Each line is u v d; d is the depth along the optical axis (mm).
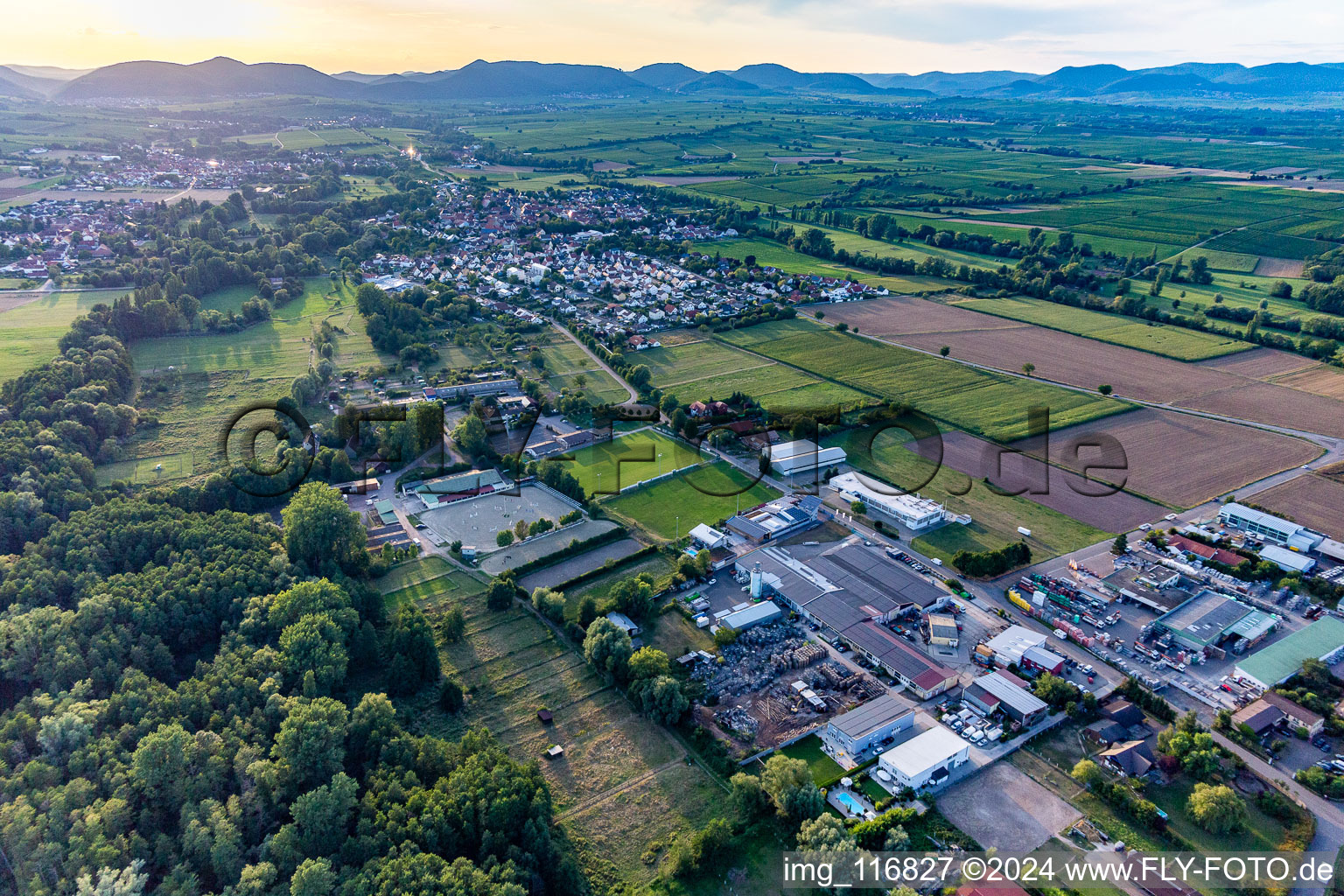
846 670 137375
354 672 137250
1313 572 164625
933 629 144250
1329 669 132375
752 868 101375
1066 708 126500
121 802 94688
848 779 113750
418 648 134375
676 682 125625
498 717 127812
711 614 153125
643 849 104312
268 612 136125
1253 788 111625
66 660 119500
